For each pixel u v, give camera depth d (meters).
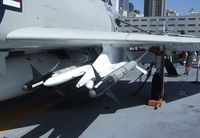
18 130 5.07
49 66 6.10
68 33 5.16
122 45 6.15
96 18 8.48
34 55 6.03
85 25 7.64
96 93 4.36
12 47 4.88
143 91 8.54
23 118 5.74
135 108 6.59
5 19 4.45
